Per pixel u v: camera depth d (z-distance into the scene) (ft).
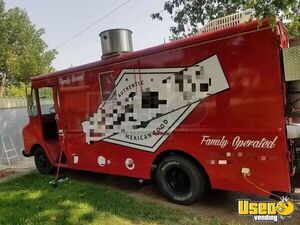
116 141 18.83
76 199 17.85
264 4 10.77
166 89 16.28
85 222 14.71
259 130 13.47
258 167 13.62
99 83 19.49
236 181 14.25
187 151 15.69
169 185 16.93
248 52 13.52
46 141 25.05
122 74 18.12
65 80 21.70
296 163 13.83
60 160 22.91
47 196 18.81
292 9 10.81
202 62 14.89
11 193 19.97
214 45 14.46
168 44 16.01
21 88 121.49
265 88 13.23
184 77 15.55
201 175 15.66
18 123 35.12
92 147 20.31
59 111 22.47
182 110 15.76
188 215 14.96
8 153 32.96
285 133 12.95
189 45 15.26
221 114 14.47
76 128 21.26
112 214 15.49
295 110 13.64
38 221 15.06
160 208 15.99
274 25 11.50
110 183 21.34
